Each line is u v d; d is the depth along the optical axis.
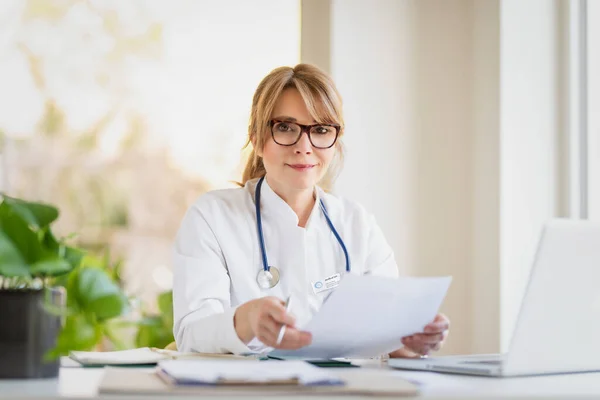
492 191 2.83
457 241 2.92
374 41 2.89
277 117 1.85
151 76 3.45
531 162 2.82
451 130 2.93
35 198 3.37
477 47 2.91
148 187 3.45
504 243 2.79
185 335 1.58
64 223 3.38
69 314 1.13
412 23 2.93
